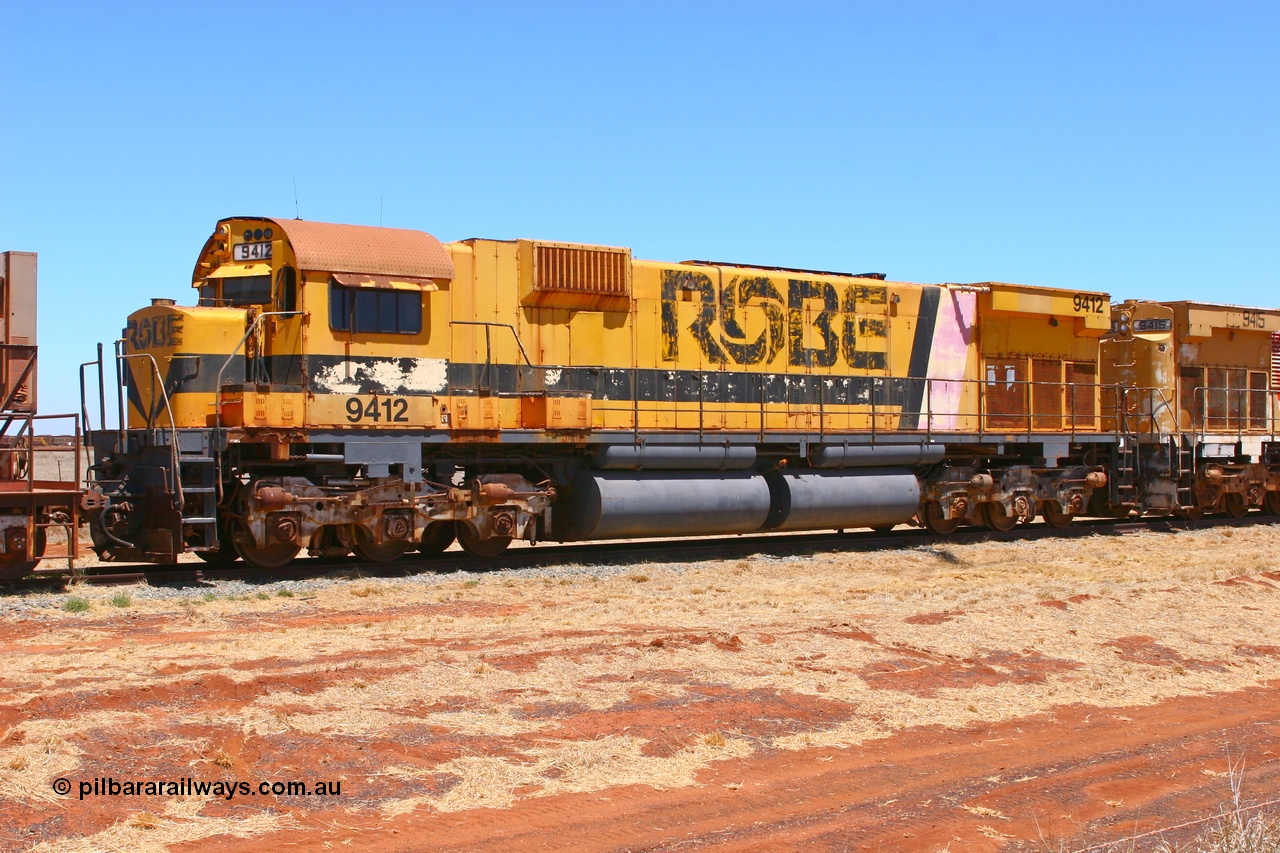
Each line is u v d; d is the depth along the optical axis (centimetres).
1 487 1457
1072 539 2278
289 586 1492
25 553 1436
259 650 1102
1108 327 2502
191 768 768
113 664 1016
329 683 966
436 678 1001
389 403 1659
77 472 1469
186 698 909
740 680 1049
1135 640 1311
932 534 2292
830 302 2148
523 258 1838
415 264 1694
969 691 1074
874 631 1273
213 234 1716
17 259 1541
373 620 1298
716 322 2019
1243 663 1262
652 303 1958
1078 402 2477
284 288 1638
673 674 1055
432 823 715
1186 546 2220
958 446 2305
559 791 778
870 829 749
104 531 1559
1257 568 1861
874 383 2183
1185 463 2645
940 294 2281
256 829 691
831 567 1850
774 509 2061
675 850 701
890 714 990
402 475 1678
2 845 644
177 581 1545
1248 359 2862
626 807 760
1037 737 966
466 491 1736
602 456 1859
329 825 703
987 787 839
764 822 751
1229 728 1023
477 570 1719
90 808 698
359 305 1662
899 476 2172
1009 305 2322
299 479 1605
